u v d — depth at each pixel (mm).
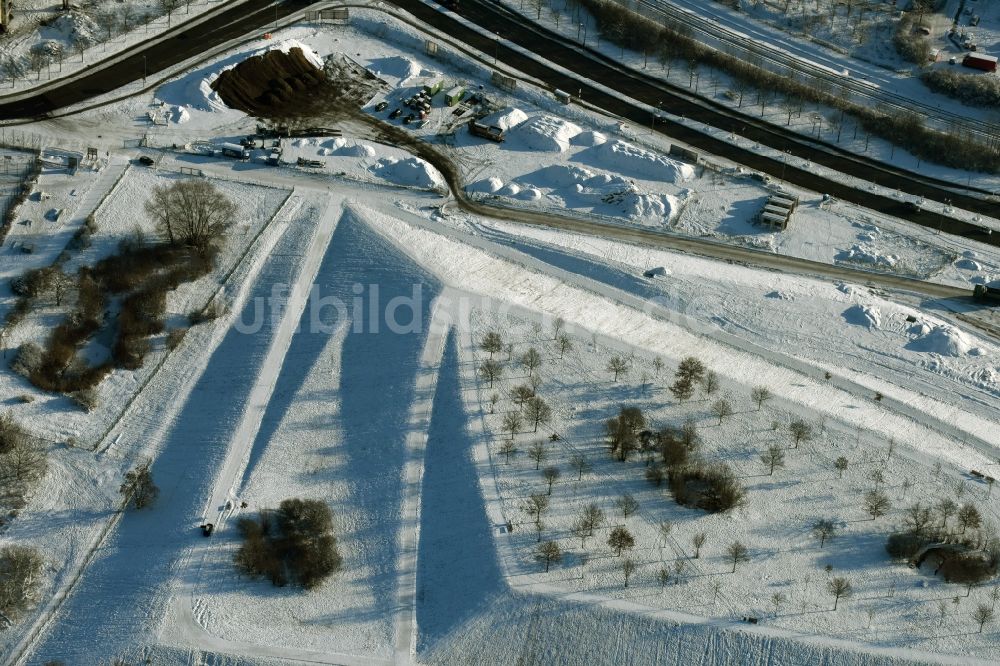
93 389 155250
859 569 134500
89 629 126125
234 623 126750
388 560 134750
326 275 174875
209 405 154375
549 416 150500
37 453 143500
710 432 150875
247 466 145250
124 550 134625
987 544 137750
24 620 126875
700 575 132375
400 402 153125
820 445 150625
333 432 150125
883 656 125500
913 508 141875
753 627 127375
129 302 165750
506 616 128375
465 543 135750
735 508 140375
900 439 154250
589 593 129875
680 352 167125
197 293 170875
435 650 125938
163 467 145500
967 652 126438
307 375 157625
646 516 138875
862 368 171125
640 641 126812
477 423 149125
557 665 125812
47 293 165875
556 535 135750
